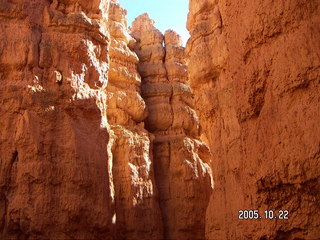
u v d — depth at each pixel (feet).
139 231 51.34
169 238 56.49
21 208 33.06
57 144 36.37
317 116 16.76
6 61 36.40
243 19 22.89
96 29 42.57
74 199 35.63
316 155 16.33
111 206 44.34
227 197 36.40
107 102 56.54
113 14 65.36
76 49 40.14
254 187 20.27
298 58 18.33
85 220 36.40
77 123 38.65
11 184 33.94
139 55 70.54
